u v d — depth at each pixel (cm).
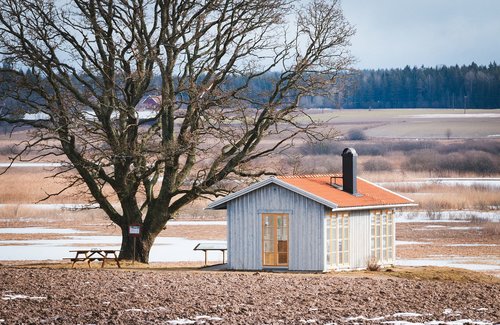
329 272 4528
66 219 7981
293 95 5147
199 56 5119
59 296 3172
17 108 4856
